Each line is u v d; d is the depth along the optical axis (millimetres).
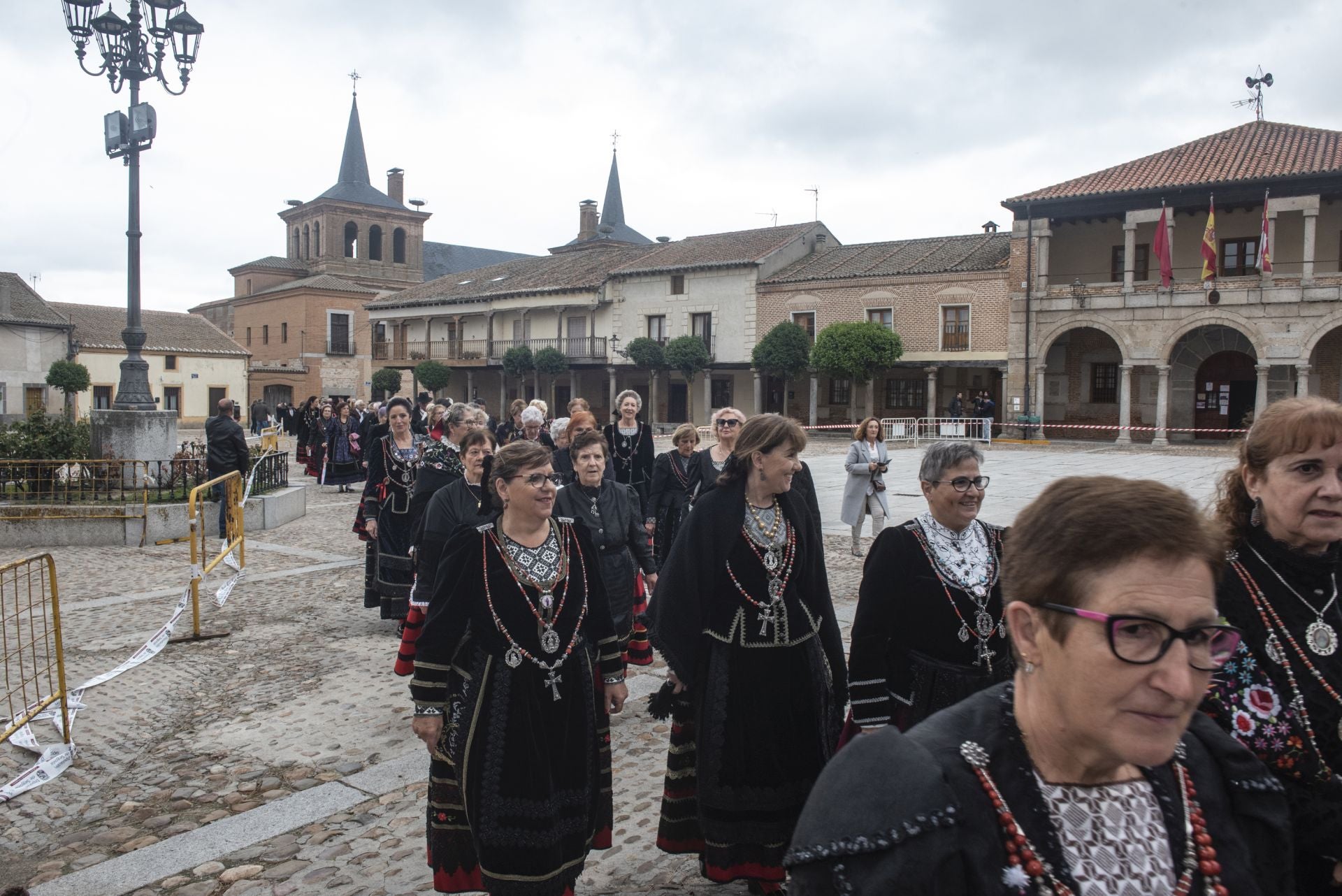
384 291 66500
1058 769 1422
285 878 3811
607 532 5746
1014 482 19047
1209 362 33219
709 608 3545
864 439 10914
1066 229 35438
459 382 55031
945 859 1309
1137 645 1285
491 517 3418
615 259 49438
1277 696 2080
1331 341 31297
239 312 71562
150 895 3693
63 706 5188
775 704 3463
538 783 3080
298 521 14953
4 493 13273
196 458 14203
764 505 3623
